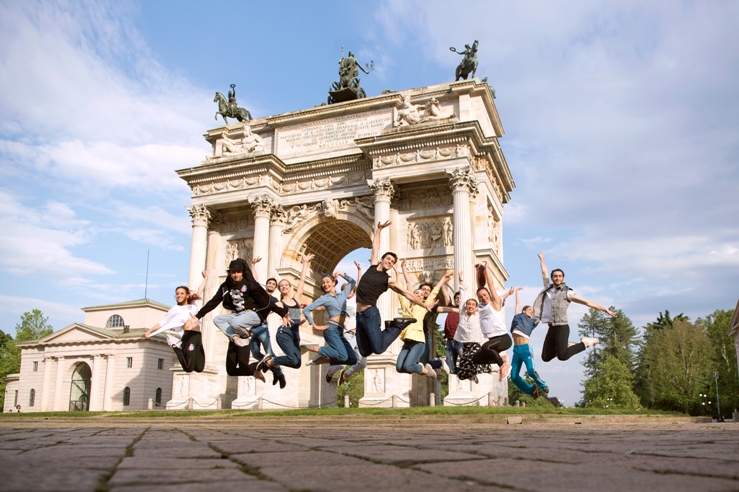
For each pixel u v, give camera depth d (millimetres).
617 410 41000
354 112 71000
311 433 18828
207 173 70250
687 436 15406
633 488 5387
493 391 55469
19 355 147500
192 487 5406
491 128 72438
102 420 41500
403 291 20734
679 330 126125
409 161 62031
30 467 6703
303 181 70625
